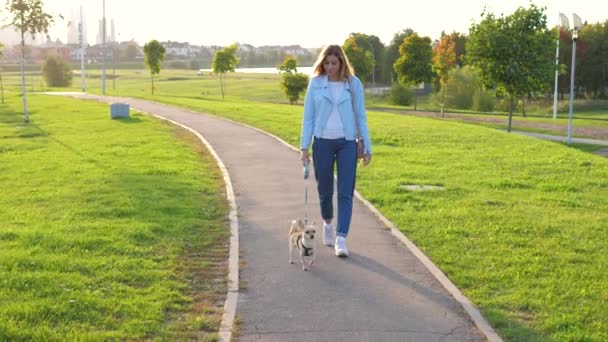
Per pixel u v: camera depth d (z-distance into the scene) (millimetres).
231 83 100562
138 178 12602
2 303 5781
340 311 5914
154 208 9922
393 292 6402
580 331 5414
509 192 11789
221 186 12164
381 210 10070
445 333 5457
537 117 46844
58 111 30797
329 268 7137
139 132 21438
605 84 81188
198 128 22609
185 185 11961
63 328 5348
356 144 7543
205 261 7387
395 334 5426
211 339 5254
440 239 8320
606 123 40094
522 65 29828
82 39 56750
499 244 8109
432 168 14508
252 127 22875
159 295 6164
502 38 29438
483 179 13109
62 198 10789
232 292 6367
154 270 6906
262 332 5457
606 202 11133
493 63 29812
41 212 9773
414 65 52406
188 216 9508
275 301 6156
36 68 142750
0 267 6750
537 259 7438
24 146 18625
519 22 29375
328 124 7445
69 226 8672
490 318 5707
